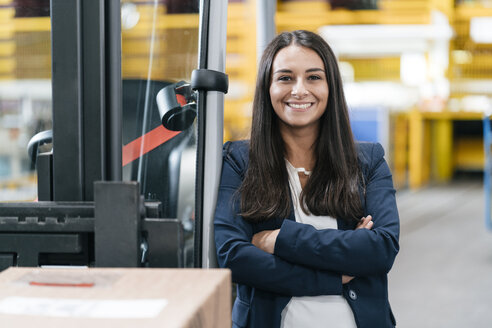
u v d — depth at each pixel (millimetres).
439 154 11391
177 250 966
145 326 664
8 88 1794
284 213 1443
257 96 1512
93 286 797
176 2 1487
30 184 2195
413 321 3338
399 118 9547
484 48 9156
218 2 1255
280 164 1478
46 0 1708
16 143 2098
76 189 1067
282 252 1363
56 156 1066
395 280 4227
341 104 1508
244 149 1533
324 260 1354
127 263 937
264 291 1414
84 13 1036
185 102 1410
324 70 1484
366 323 1383
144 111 1450
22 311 709
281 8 7902
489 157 5281
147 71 1466
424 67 8875
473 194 9266
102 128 1056
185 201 1499
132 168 1435
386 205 1486
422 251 5180
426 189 9914
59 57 1045
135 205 931
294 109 1449
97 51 1041
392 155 9000
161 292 773
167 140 1463
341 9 8031
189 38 1514
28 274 853
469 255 4992
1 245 1012
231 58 6324
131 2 1441
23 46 1737
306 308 1386
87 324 671
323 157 1491
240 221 1426
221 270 862
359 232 1380
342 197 1463
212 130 1289
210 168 1305
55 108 1058
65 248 1001
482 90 9312
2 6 1692
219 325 810
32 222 1001
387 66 8734
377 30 8148
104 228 940
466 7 9203
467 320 3340
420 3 8367
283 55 1468
